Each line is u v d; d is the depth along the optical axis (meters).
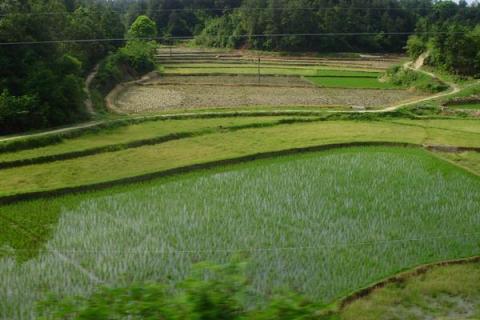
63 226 23.72
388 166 32.97
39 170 31.12
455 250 21.81
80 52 58.97
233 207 26.06
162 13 112.75
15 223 24.08
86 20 66.44
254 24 97.69
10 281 18.80
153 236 22.64
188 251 21.11
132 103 53.84
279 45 96.56
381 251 21.50
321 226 23.88
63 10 55.19
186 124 42.69
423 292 18.69
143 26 95.00
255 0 102.69
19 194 26.77
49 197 27.30
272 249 21.36
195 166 32.19
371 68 81.50
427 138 39.56
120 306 6.87
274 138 38.97
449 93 59.03
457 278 19.52
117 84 62.19
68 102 41.09
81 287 18.44
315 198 27.36
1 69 40.88
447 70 68.38
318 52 96.88
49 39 45.31
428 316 17.33
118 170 31.16
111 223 24.03
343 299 17.86
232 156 33.91
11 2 43.72
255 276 19.22
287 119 45.22
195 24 113.00
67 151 34.00
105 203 26.58
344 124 44.72
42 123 38.69
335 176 30.95
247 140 38.34
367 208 26.12
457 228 23.94
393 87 66.62
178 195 27.75
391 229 23.66
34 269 19.69
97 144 35.94
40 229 23.34
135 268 19.78
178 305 6.71
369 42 99.88
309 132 41.12
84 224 23.92
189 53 93.75
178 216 24.83
